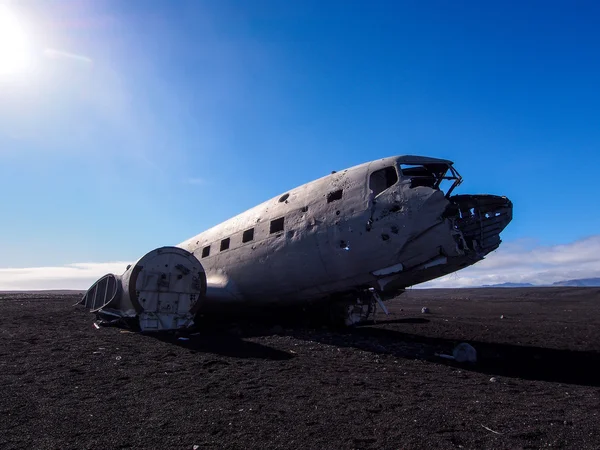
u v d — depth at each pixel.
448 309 31.20
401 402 5.23
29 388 5.54
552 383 6.92
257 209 14.05
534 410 5.04
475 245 9.50
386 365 7.82
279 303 12.96
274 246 12.30
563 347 10.95
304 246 11.48
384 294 13.26
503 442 3.90
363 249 10.28
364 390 5.83
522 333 14.09
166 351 8.33
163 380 6.12
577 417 4.75
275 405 5.00
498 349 10.55
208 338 10.18
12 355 7.61
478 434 4.11
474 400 5.46
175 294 11.23
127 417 4.47
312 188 12.30
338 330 13.28
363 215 10.38
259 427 4.22
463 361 8.66
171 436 3.95
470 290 91.50
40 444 3.71
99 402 4.99
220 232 15.26
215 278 14.29
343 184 11.32
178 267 11.29
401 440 3.92
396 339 11.58
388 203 10.06
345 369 7.28
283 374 6.70
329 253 10.94
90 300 16.56
